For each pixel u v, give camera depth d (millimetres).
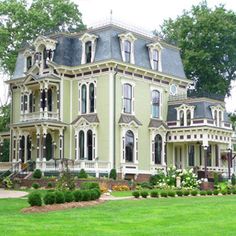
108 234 15812
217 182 42969
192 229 16922
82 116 44406
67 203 24547
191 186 38344
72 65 45938
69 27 60906
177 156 48812
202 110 45844
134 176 43906
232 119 65062
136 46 46094
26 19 58281
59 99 45188
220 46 61688
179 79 49375
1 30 56031
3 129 61344
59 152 44812
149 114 46438
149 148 45938
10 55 57656
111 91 42875
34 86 46906
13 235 15445
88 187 29906
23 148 47906
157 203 25984
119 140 43156
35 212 21984
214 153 49031
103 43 44125
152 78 46969
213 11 62250
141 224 18250
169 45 50500
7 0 60125
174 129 46875
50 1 60625
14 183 40469
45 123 43562
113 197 30750
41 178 40188
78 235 15586
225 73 65062
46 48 45781
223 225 17891
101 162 41844
